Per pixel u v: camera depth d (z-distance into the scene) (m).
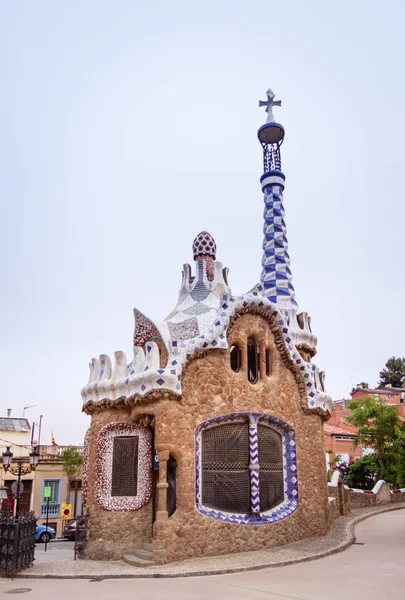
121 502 16.09
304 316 24.05
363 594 10.39
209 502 15.59
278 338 18.28
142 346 18.30
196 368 16.03
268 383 17.58
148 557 14.31
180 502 14.82
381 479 33.47
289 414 18.08
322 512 18.61
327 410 19.83
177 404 15.32
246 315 17.55
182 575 12.63
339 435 46.88
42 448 38.66
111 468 16.61
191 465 15.18
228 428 16.44
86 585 11.98
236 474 16.20
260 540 15.93
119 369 16.89
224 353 16.64
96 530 16.27
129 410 16.58
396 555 15.40
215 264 20.50
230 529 15.44
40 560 17.33
